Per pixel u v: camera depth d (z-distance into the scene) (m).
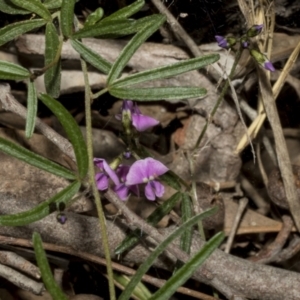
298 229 0.45
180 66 0.38
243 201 0.45
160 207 0.41
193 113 0.47
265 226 0.45
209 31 0.47
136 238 0.40
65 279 0.43
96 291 0.45
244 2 0.44
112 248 0.41
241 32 0.47
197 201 0.42
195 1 0.46
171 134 0.48
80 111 0.48
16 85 0.46
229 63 0.46
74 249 0.41
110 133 0.47
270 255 0.45
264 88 0.45
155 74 0.38
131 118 0.40
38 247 0.34
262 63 0.41
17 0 0.38
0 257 0.41
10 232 0.41
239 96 0.46
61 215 0.38
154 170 0.39
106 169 0.39
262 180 0.48
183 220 0.41
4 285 0.42
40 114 0.47
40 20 0.39
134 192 0.40
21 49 0.45
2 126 0.45
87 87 0.38
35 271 0.41
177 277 0.35
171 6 0.46
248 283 0.41
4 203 0.41
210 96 0.46
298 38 0.47
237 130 0.47
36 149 0.44
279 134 0.45
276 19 0.46
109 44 0.46
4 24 0.46
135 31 0.39
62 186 0.43
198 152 0.45
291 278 0.41
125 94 0.38
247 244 0.46
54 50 0.39
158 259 0.41
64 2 0.38
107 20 0.38
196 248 0.41
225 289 0.40
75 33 0.38
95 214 0.42
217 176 0.47
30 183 0.43
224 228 0.45
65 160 0.44
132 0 0.46
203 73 0.46
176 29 0.44
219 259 0.41
